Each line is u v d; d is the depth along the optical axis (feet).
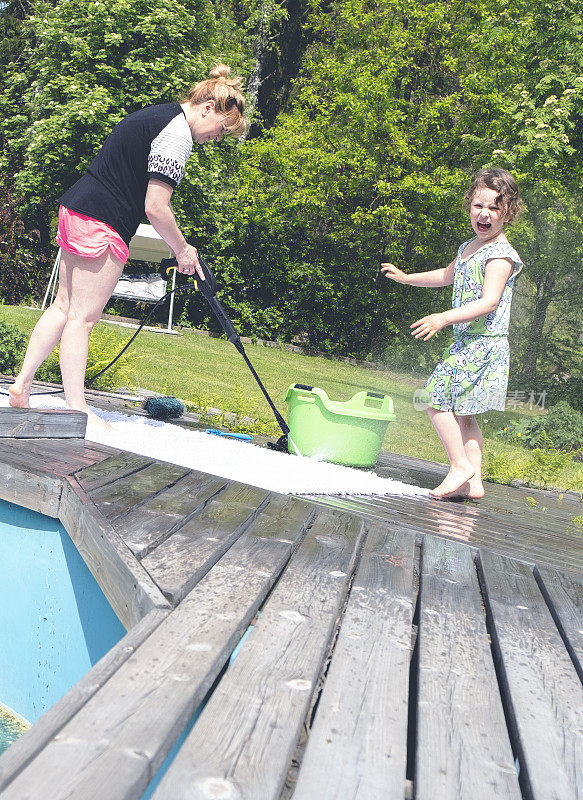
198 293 64.34
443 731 4.57
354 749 4.22
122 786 3.45
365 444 16.30
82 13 62.90
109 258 13.43
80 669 8.69
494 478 19.86
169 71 64.13
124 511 8.41
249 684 4.84
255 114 83.30
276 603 6.40
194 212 67.56
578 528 13.42
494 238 13.67
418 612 7.32
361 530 9.39
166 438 15.01
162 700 4.36
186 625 5.57
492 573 8.46
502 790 4.01
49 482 9.37
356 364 65.92
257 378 16.22
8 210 69.41
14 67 80.12
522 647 6.20
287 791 3.96
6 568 10.05
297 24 87.71
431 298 71.10
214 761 3.91
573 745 4.62
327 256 70.64
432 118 65.67
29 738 3.81
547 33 42.65
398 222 67.10
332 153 68.64
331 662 5.37
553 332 69.10
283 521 9.23
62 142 62.69
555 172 43.57
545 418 38.17
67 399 14.08
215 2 87.66
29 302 70.18
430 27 66.54
